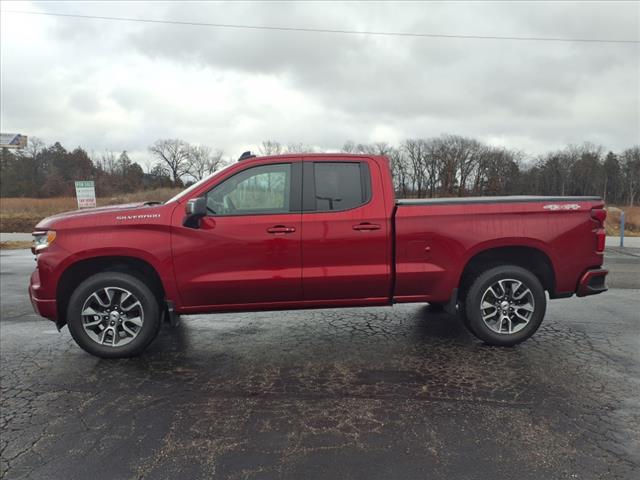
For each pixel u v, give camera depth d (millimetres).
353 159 4316
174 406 3311
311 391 3533
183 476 2469
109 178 77000
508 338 4414
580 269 4434
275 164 4262
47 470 2539
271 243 4152
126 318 4234
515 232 4312
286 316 5781
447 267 4312
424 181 70312
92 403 3371
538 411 3150
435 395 3426
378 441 2797
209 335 5004
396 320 5527
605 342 4590
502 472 2467
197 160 86062
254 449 2730
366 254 4254
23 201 37875
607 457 2594
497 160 67062
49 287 4062
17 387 3668
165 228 4086
